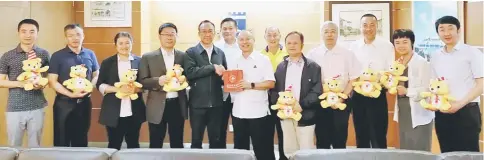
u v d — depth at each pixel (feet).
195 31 17.89
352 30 16.30
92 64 12.54
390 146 15.88
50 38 16.02
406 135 11.27
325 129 11.63
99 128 16.99
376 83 11.16
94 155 8.09
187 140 16.89
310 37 17.60
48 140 15.85
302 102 11.20
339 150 8.11
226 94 12.02
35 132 11.95
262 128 11.32
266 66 11.29
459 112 10.22
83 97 11.80
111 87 11.52
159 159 7.92
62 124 11.60
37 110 11.91
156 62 11.53
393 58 12.01
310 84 11.21
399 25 16.11
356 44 12.67
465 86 10.12
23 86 11.38
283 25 17.72
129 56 11.97
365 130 11.71
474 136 10.28
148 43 17.65
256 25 17.78
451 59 10.25
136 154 8.04
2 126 14.12
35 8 15.33
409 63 11.10
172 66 11.64
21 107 11.64
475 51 10.01
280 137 12.33
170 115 11.63
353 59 11.66
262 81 11.21
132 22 16.87
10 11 14.44
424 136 11.09
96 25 16.99
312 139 11.39
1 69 11.72
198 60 11.51
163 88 11.18
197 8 17.87
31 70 11.30
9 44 14.47
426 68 10.94
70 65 11.71
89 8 16.98
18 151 8.32
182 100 11.64
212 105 11.42
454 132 10.42
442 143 10.71
